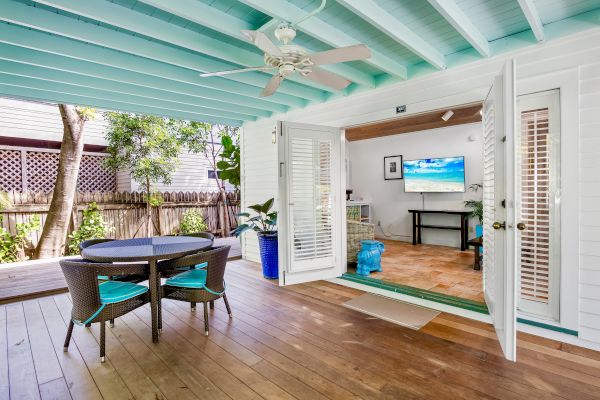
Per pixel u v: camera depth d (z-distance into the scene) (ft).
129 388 6.79
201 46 9.14
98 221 21.24
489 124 9.09
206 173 30.86
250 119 18.48
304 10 7.89
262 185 18.16
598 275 8.08
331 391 6.58
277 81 8.70
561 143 8.46
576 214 8.30
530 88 8.95
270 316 10.57
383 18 7.87
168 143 24.68
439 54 10.36
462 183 20.89
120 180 27.17
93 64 10.47
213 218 27.45
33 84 11.53
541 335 8.88
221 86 12.47
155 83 11.91
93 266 7.76
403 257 18.24
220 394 6.56
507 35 9.31
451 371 7.22
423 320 10.04
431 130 22.50
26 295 12.64
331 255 14.05
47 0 6.52
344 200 14.61
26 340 9.05
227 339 8.95
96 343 8.84
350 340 8.80
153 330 8.77
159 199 24.13
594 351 8.04
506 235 7.13
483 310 9.93
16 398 6.52
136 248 9.93
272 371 7.35
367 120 13.07
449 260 17.43
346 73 11.47
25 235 19.17
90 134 25.75
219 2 7.59
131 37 9.05
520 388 6.56
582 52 8.16
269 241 14.92
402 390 6.56
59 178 19.52
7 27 8.13
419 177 22.82
